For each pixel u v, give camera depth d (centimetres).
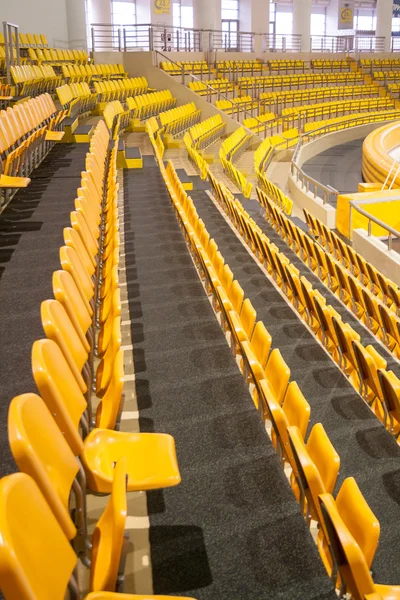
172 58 1308
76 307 195
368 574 114
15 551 83
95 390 193
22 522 90
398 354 351
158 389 226
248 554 146
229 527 155
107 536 114
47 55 985
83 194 327
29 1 1127
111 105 798
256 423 202
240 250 469
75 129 704
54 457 119
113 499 102
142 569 143
